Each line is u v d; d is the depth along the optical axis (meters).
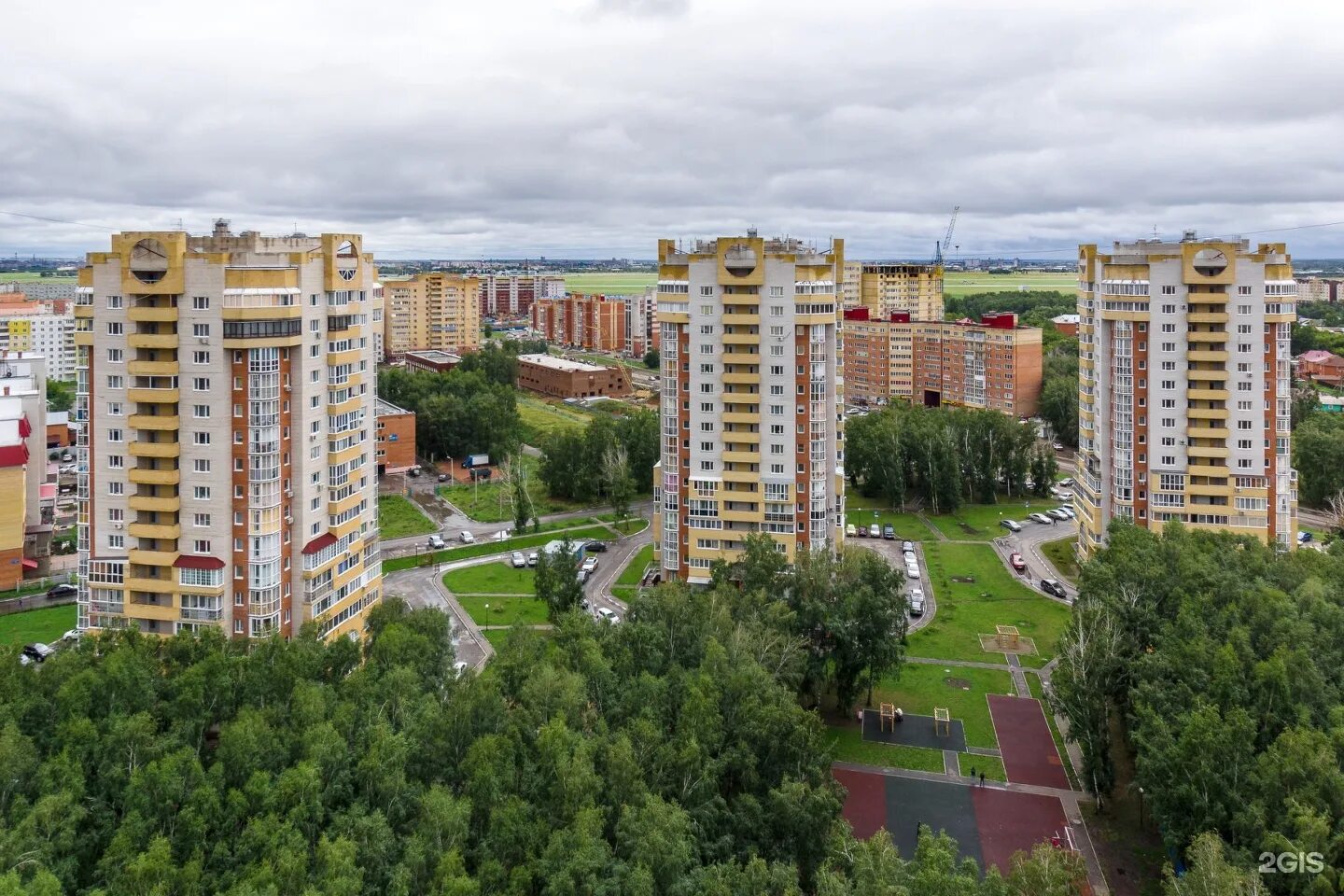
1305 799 81.31
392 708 99.50
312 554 125.25
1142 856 98.81
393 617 123.75
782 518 157.25
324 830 83.88
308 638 111.00
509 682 106.62
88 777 88.06
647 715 97.62
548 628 153.88
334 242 126.75
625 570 188.75
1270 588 121.19
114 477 122.12
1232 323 161.75
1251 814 81.94
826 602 129.88
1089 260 180.12
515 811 81.31
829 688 132.88
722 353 156.62
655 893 76.31
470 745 92.00
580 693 99.38
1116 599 126.31
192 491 120.44
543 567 148.88
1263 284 160.38
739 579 150.38
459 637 153.00
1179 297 163.12
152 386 120.19
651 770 90.50
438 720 93.06
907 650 151.38
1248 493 163.62
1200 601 121.62
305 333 122.81
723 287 155.25
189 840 79.69
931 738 123.75
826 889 72.62
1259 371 161.75
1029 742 122.75
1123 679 116.06
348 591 134.00
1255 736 92.12
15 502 168.00
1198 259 162.25
